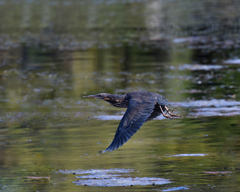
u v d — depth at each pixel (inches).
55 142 457.1
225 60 910.4
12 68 871.7
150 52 1013.8
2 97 676.1
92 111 585.9
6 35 1237.7
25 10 1742.1
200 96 642.2
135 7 1776.6
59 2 1985.7
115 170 367.9
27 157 411.5
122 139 263.1
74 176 357.4
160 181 339.6
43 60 940.6
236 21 1370.6
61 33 1269.7
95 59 949.2
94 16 1566.2
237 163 377.1
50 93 695.7
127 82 752.3
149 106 278.1
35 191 330.3
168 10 1663.4
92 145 442.9
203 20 1406.3
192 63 892.6
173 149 420.8
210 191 317.7
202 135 464.4
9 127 521.7
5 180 356.5
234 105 585.9
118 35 1230.3
